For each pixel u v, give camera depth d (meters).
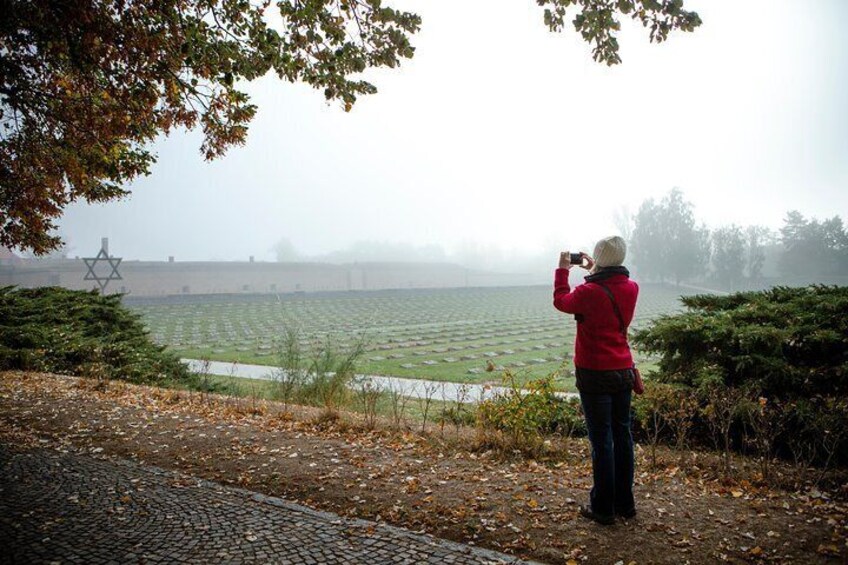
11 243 10.54
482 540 3.53
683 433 5.57
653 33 5.38
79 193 9.88
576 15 5.54
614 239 3.74
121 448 5.61
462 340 28.67
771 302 7.35
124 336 13.81
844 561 3.07
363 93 6.88
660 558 3.20
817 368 5.95
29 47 7.10
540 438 5.78
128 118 7.19
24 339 11.13
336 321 38.50
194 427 6.43
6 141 8.52
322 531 3.63
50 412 6.90
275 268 74.06
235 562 3.17
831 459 5.05
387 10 6.23
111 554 3.25
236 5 6.47
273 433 6.22
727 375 6.41
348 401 9.20
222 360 21.27
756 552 3.19
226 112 7.23
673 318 7.37
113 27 6.12
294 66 6.72
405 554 3.29
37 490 4.29
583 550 3.33
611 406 3.73
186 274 66.19
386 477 4.71
